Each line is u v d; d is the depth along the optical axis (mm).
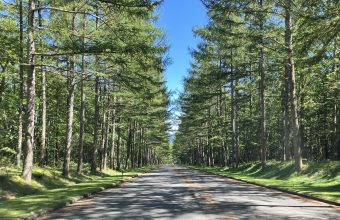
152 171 62531
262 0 28938
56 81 37312
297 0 25312
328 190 20453
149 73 32938
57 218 12000
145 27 27672
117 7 20672
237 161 52688
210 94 52562
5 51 23234
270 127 67938
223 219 11625
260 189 23141
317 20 15188
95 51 20844
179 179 34969
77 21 27000
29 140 22516
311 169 28844
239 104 63750
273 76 41469
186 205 15109
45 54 22078
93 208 14383
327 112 46188
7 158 29609
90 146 64812
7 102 25578
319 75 33000
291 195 19422
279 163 36625
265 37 30969
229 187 24703
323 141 55406
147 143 100750
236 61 40969
